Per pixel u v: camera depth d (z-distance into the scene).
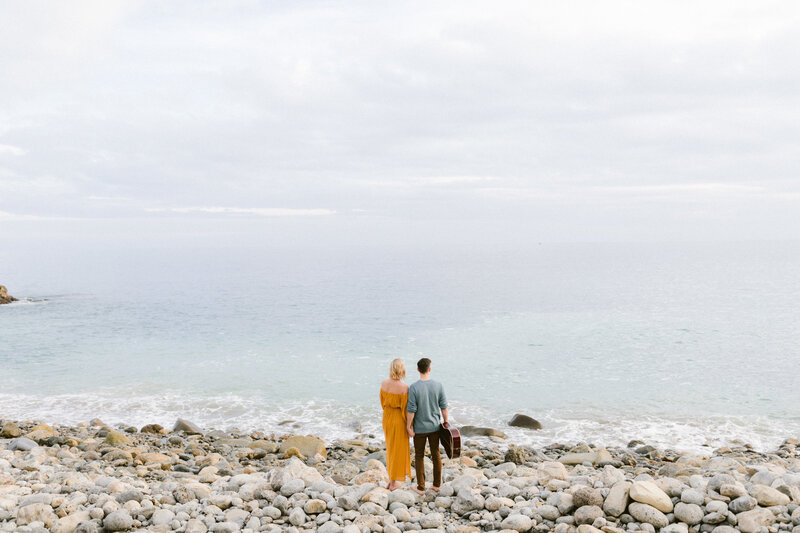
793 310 46.19
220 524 7.25
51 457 12.17
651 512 7.02
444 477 9.93
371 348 31.27
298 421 18.52
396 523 7.48
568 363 27.00
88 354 29.55
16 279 99.44
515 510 7.68
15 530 7.04
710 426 17.67
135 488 8.86
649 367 25.91
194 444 14.95
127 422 18.41
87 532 7.06
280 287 77.88
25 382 23.62
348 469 11.11
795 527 6.54
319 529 7.25
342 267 145.50
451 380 23.86
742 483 8.22
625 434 16.98
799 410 19.25
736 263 148.62
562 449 15.38
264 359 28.27
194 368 26.20
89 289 76.12
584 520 7.14
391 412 8.48
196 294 67.12
